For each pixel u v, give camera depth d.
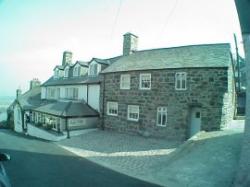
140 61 22.50
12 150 15.46
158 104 19.52
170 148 15.89
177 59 19.97
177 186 8.81
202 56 18.98
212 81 17.17
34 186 8.62
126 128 21.77
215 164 10.23
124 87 22.27
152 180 9.60
